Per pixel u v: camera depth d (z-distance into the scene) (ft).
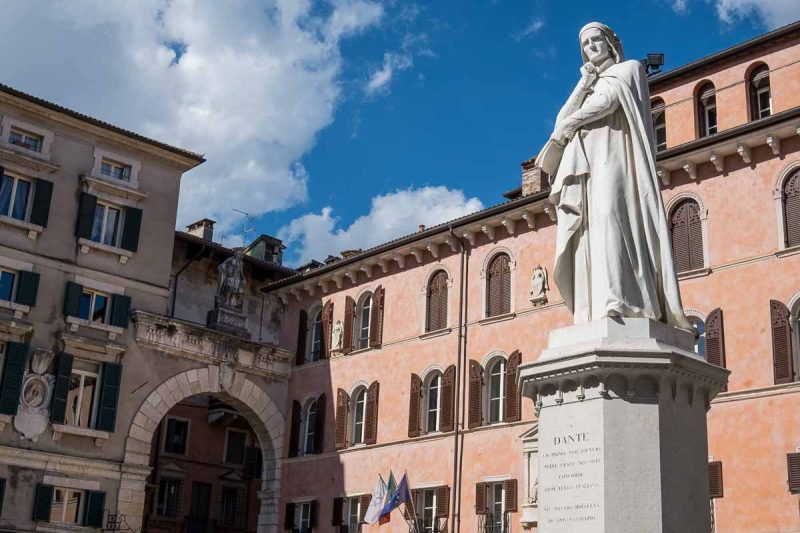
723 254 101.60
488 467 118.01
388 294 138.92
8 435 120.57
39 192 128.57
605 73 34.50
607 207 32.58
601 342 30.63
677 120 114.11
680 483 29.55
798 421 92.02
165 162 142.00
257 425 147.33
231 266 146.82
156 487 168.66
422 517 124.16
